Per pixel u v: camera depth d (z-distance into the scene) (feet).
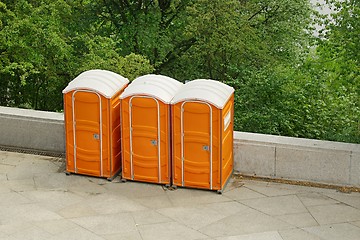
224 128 36.81
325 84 64.03
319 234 33.35
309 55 84.33
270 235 33.24
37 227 34.12
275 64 79.97
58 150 43.29
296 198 37.11
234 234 33.37
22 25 60.49
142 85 37.73
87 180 39.50
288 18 84.58
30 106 69.87
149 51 87.30
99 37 70.28
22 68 59.88
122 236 33.22
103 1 86.99
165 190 38.09
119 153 39.86
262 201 36.83
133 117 37.63
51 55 66.90
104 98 38.06
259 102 59.62
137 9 86.99
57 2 66.23
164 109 37.01
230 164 38.99
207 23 78.33
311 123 58.59
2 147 44.32
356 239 32.83
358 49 57.67
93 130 38.81
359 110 59.57
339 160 37.88
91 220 34.88
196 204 36.52
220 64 83.35
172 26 90.94
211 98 36.11
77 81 38.88
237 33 78.69
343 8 58.39
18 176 40.19
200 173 37.52
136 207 36.24
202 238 33.01
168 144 37.63
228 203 36.60
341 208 35.96
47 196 37.60
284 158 38.81
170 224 34.42
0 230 33.78
